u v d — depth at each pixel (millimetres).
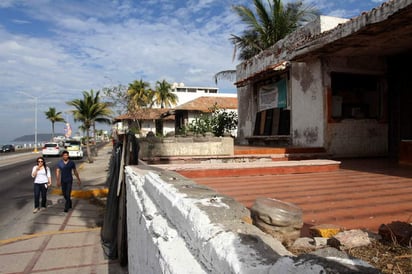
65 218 9688
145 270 2721
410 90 9211
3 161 30359
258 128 13594
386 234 1848
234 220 1617
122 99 25453
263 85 13242
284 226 1864
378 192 4242
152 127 39438
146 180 3355
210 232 1476
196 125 17250
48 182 10820
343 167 7207
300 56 9258
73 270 5980
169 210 2197
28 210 10594
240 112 15578
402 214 3098
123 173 6449
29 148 61875
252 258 1186
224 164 6371
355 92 9781
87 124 29141
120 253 6180
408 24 6426
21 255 6691
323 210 3303
